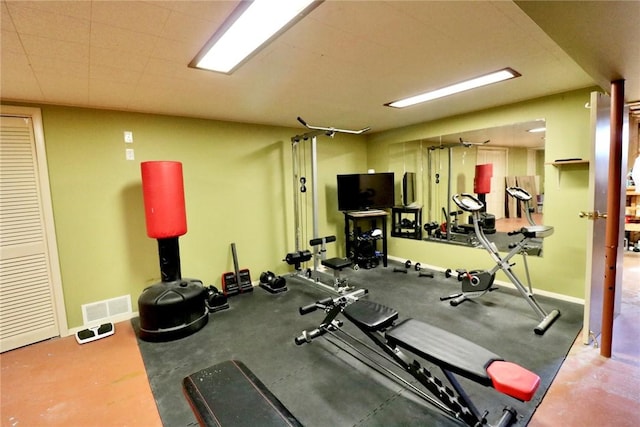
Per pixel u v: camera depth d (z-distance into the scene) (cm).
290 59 217
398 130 496
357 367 228
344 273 459
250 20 165
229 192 403
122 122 326
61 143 295
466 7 158
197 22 164
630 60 185
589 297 239
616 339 251
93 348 269
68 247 301
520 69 250
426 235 482
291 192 464
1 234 269
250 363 237
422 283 407
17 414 192
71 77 230
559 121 324
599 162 235
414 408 185
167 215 290
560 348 240
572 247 328
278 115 380
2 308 270
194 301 291
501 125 368
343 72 246
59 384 220
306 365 232
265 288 404
